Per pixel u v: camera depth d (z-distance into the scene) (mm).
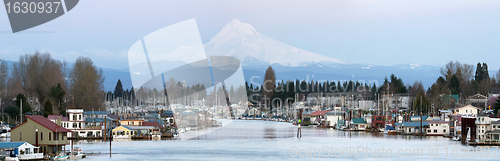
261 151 119562
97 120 158750
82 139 148125
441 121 179875
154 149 119938
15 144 84312
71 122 149875
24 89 185875
